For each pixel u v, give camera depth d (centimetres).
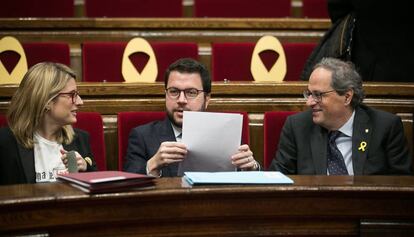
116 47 506
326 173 331
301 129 341
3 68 439
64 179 239
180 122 330
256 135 389
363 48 461
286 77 523
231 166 293
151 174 298
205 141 288
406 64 455
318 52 470
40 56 494
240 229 236
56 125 313
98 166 354
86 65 501
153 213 227
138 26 549
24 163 305
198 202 230
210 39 557
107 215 223
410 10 452
